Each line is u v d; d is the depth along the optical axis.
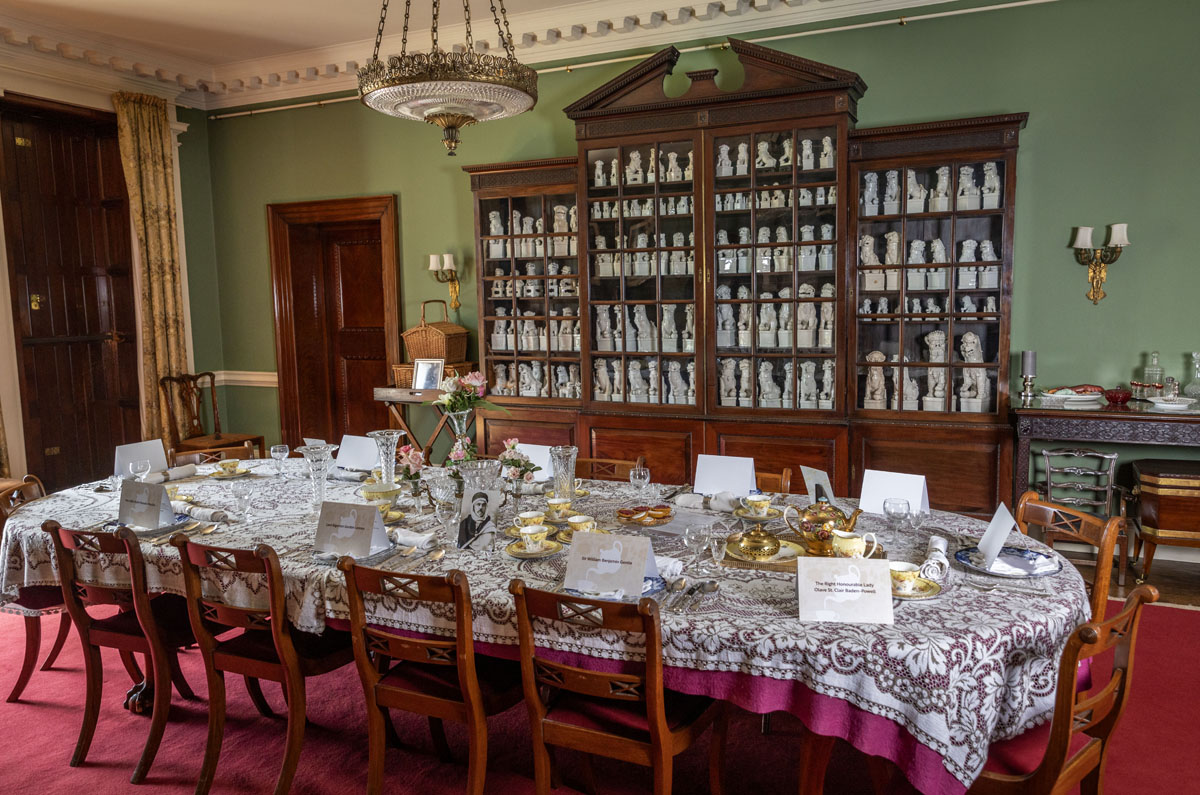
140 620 2.50
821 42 4.89
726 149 4.63
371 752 2.27
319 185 6.46
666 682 1.95
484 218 5.48
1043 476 4.62
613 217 4.94
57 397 6.05
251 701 3.07
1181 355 4.39
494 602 2.08
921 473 4.53
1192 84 4.24
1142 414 4.02
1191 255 4.32
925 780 1.71
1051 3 4.43
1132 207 4.40
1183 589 3.99
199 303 6.79
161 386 6.30
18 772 2.62
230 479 3.54
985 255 4.33
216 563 2.34
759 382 4.75
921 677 1.72
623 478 5.07
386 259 6.27
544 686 2.75
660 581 2.13
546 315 5.33
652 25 5.20
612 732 1.97
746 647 1.84
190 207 6.68
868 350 4.61
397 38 5.79
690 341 4.86
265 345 6.83
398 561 2.37
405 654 2.12
